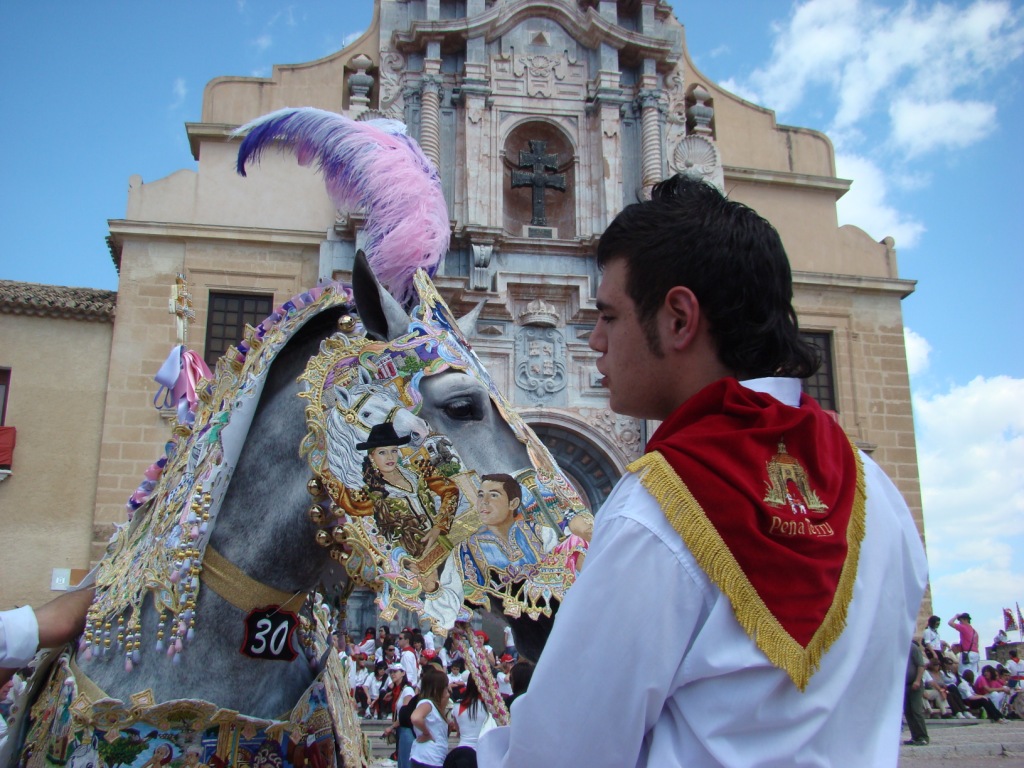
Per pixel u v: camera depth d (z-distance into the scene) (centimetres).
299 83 2262
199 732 237
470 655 230
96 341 1986
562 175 2253
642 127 2222
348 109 2258
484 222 2098
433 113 2144
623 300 155
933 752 1214
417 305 285
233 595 252
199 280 2039
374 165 296
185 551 244
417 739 740
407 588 235
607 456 2008
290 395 265
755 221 154
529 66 2244
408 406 251
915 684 1316
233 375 274
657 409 157
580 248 2123
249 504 259
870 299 2356
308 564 260
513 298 2073
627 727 124
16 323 1955
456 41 2209
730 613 127
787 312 154
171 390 324
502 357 2038
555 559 235
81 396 1947
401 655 1378
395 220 291
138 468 1898
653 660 124
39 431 1908
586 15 2264
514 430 258
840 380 2280
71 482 1895
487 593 233
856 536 139
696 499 130
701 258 149
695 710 127
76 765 233
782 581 127
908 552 152
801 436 141
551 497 247
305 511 255
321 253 2006
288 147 308
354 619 1820
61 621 262
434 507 243
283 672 263
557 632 128
